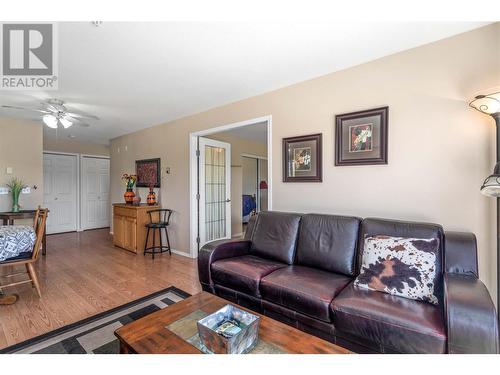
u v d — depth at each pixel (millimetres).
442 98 2029
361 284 1746
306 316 1717
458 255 1637
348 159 2475
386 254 1756
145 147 4980
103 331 1964
